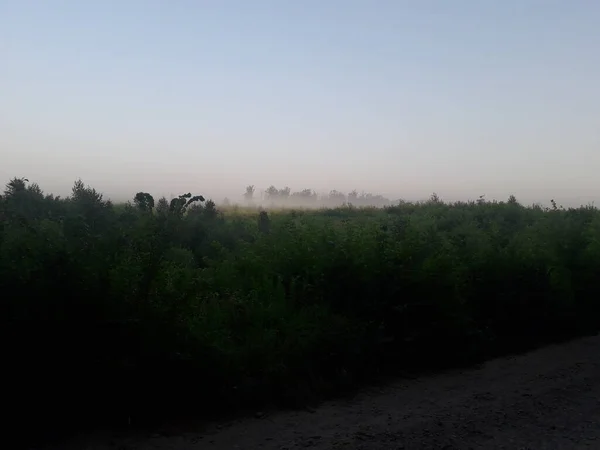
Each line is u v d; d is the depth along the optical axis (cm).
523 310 1191
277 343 819
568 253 1508
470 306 1127
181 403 701
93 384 639
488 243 1307
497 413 739
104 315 643
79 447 589
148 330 666
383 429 672
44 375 602
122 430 644
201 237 1256
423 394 834
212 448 605
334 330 860
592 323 1384
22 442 590
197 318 745
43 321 599
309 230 1120
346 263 972
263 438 639
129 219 992
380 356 927
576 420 716
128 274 677
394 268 991
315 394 795
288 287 965
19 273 604
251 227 1563
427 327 984
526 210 3641
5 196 1009
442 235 1306
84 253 665
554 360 1073
